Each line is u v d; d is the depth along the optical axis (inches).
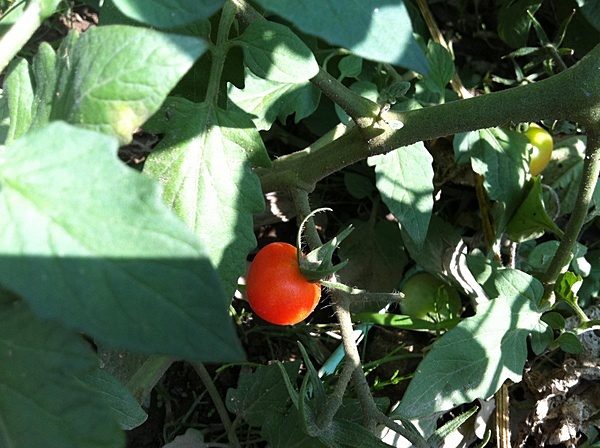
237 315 9.6
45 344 3.6
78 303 3.1
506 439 8.6
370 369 9.1
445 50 9.3
